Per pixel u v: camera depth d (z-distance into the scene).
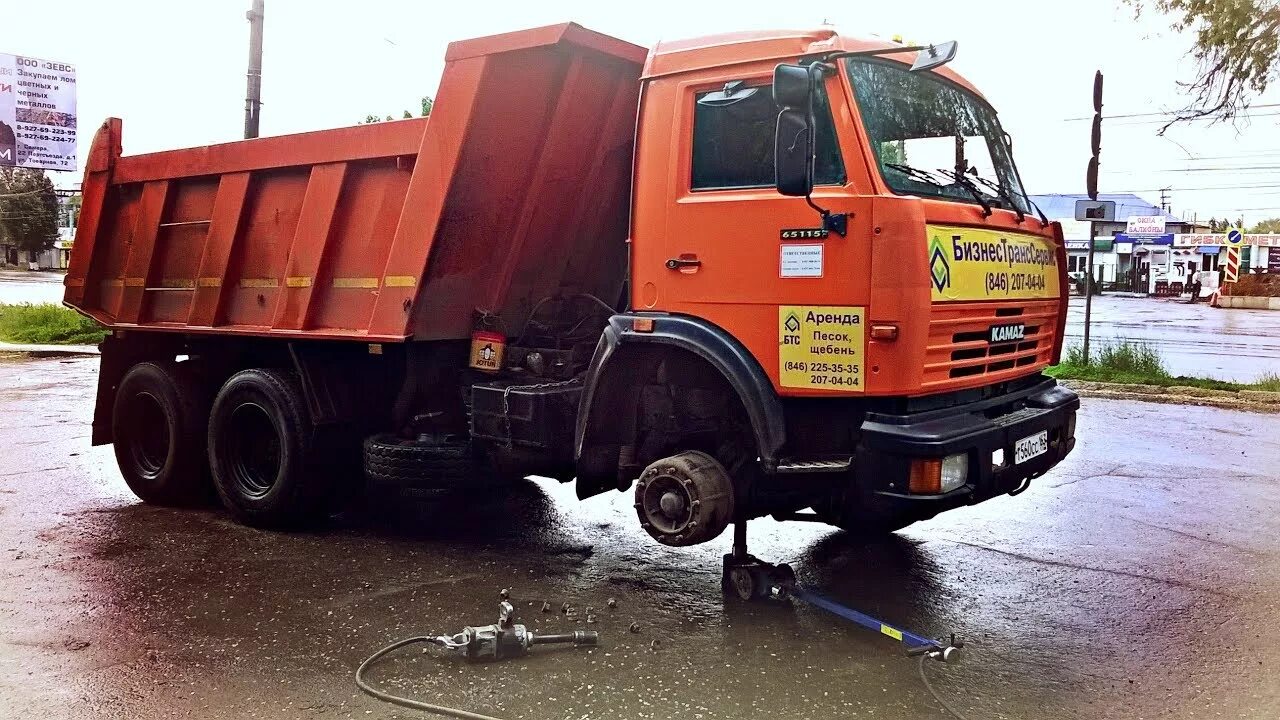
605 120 5.91
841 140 4.40
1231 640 4.55
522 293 6.16
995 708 3.85
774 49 4.57
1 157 29.48
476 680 4.12
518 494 7.79
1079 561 5.81
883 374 4.27
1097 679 4.12
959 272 4.52
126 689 4.04
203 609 5.03
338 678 4.15
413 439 6.05
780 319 4.47
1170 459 8.76
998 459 4.63
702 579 5.52
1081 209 13.30
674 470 4.58
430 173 5.45
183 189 7.34
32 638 4.61
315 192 6.27
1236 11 10.75
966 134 5.27
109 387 7.95
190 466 7.29
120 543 6.31
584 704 3.88
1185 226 63.97
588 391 5.02
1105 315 32.41
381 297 5.79
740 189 4.62
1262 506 7.05
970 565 5.76
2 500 7.55
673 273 4.79
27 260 71.88
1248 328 25.72
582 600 5.16
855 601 5.14
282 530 6.64
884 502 4.34
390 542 6.35
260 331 6.60
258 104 16.33
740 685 4.07
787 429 4.61
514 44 5.14
